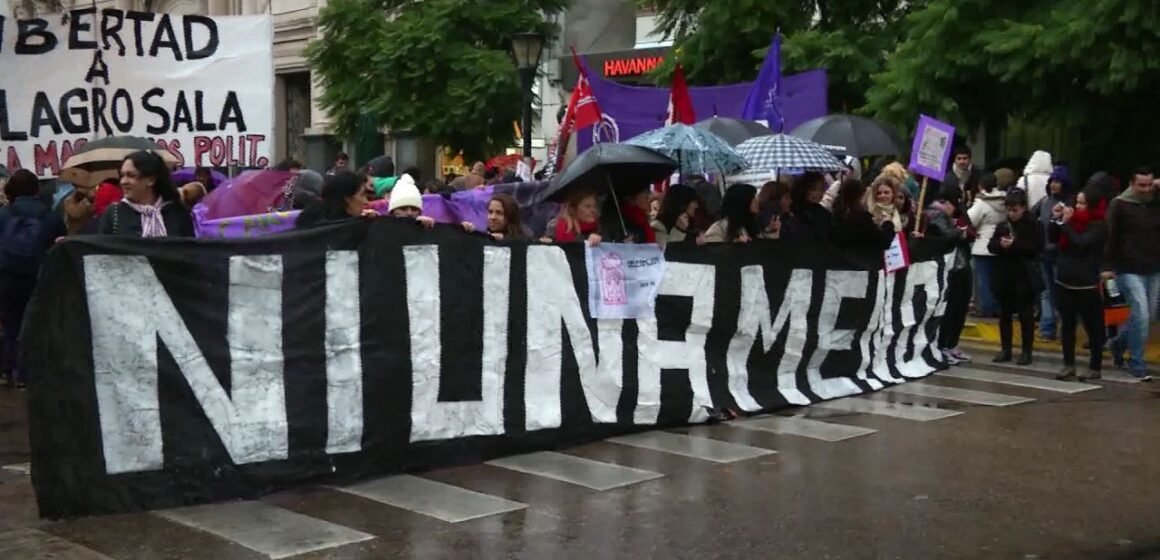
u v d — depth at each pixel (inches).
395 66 847.1
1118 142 574.9
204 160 344.5
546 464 281.9
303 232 254.2
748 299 348.5
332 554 209.6
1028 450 295.7
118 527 221.6
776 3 661.9
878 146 449.1
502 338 288.2
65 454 223.3
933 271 424.8
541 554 211.6
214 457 240.5
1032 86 511.2
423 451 272.5
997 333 503.2
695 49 691.4
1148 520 233.9
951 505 244.2
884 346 402.0
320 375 255.6
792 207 382.0
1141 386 391.5
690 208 354.6
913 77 541.0
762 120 493.0
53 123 326.3
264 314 247.9
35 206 378.0
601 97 527.2
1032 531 226.1
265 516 232.1
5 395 369.4
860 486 260.4
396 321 267.7
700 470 275.9
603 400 311.1
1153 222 395.2
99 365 226.5
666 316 328.2
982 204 512.7
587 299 307.6
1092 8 467.8
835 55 622.5
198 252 238.7
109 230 263.3
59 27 324.8
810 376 371.6
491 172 654.5
